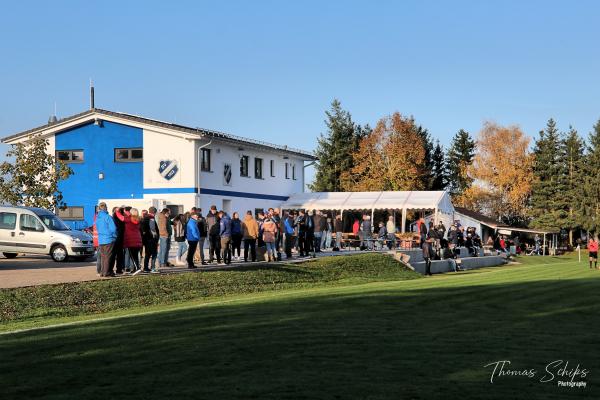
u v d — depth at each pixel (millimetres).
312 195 57531
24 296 19188
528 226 91312
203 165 46656
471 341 12414
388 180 80938
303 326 14016
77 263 29797
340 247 42656
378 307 17188
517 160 89500
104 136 47000
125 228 23281
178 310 17266
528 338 12812
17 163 40719
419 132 96562
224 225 28016
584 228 88938
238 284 24938
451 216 57375
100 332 13688
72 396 8773
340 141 91000
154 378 9633
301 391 8852
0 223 31312
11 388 9250
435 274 36938
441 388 9070
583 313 16500
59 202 43594
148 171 46219
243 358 10883
